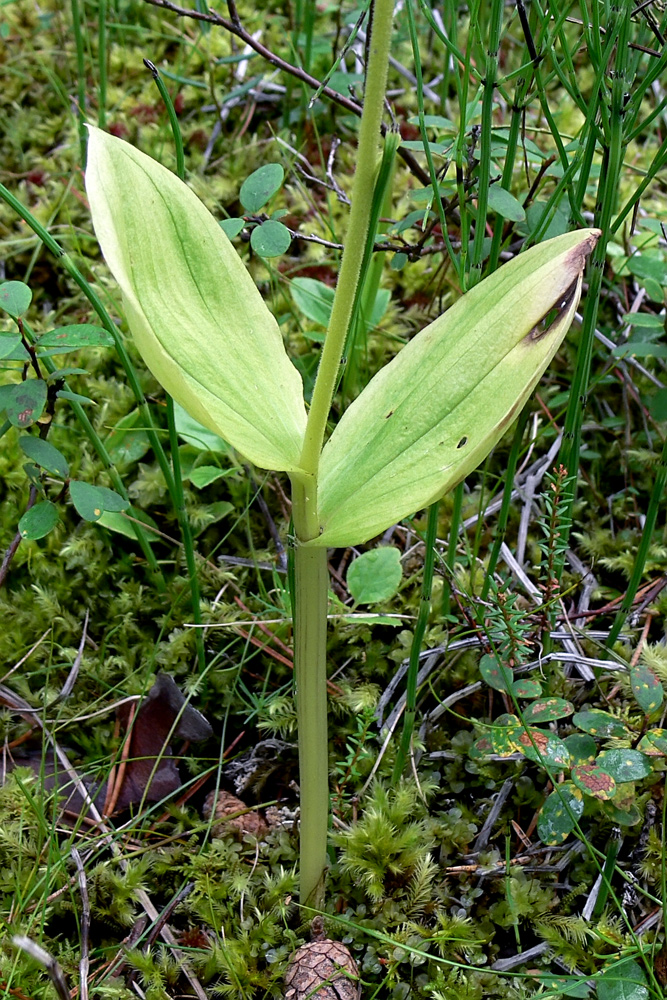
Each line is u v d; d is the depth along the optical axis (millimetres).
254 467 531
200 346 396
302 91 631
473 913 440
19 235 604
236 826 460
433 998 418
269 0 720
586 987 414
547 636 472
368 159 347
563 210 473
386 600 508
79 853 448
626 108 417
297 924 439
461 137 423
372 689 482
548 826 420
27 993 411
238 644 501
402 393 399
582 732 467
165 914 433
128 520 509
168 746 472
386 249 488
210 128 656
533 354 378
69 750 477
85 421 474
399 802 448
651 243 575
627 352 505
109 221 359
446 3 420
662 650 476
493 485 541
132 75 690
